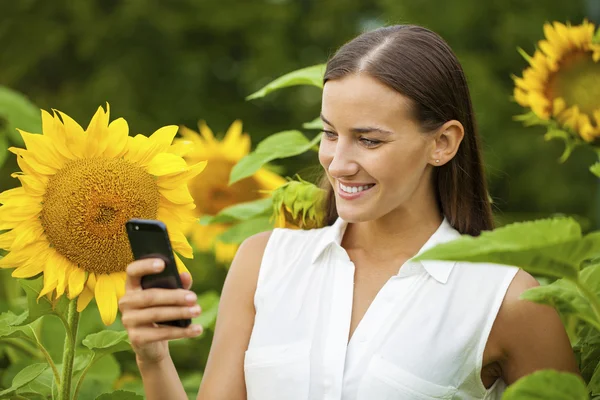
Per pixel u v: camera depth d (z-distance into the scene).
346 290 2.39
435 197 2.51
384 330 2.31
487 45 9.65
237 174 3.01
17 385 2.48
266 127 10.15
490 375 2.36
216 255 4.12
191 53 10.32
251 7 10.51
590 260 2.58
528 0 9.62
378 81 2.27
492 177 8.91
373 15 10.87
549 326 2.29
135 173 2.35
